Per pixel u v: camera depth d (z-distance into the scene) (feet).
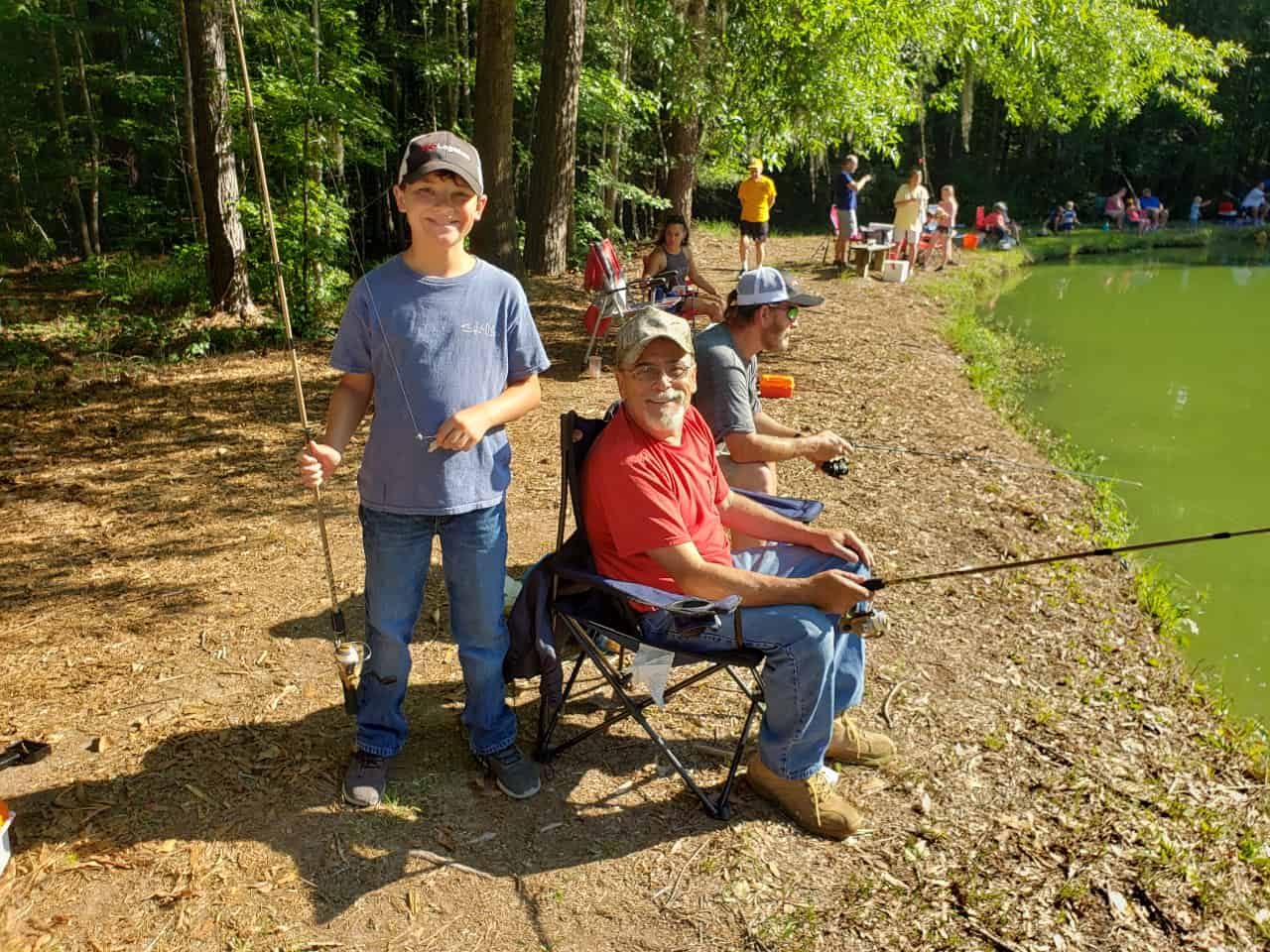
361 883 9.24
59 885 9.10
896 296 46.32
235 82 37.78
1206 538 9.60
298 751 11.03
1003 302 55.57
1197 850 10.57
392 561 9.59
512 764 10.52
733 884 9.41
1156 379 37.14
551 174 46.09
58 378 28.25
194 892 9.05
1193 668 15.66
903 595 15.88
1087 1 55.31
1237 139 110.32
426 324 9.05
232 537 17.07
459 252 9.23
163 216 59.00
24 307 39.83
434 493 9.30
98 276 45.14
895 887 9.56
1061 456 26.12
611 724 10.88
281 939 8.62
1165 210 99.71
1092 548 19.20
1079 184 112.27
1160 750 12.50
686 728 11.73
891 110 50.34
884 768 11.34
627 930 8.89
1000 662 14.14
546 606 10.07
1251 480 25.77
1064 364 39.37
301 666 12.80
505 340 9.50
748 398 13.07
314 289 35.96
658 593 9.36
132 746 11.09
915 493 20.74
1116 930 9.30
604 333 30.09
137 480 19.98
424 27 61.16
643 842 9.90
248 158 40.19
